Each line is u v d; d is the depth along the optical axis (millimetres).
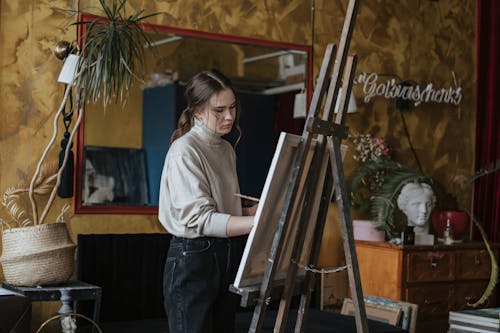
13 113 4695
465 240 6156
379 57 6141
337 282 5816
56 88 4812
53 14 4797
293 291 3148
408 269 5449
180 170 3109
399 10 6250
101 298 4668
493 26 6551
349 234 3014
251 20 5492
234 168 3350
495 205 6484
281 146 2807
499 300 6109
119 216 4984
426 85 6387
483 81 6562
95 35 4379
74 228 4844
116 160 4953
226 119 3236
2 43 4664
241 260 2990
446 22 6512
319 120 2934
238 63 5402
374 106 6113
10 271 4180
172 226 3141
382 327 4805
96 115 4883
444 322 5672
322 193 3172
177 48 5148
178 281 3104
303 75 5688
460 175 6543
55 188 4535
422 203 5785
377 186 6074
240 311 5113
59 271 4230
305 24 5738
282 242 2863
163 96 5086
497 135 6527
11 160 4691
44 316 4789
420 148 6375
